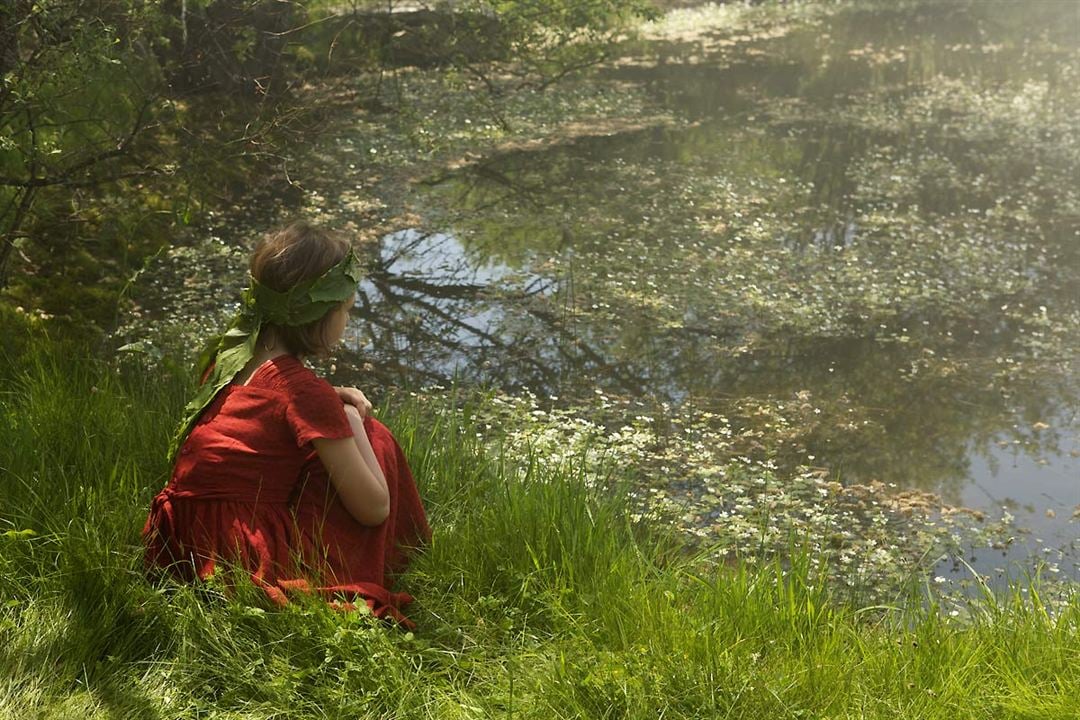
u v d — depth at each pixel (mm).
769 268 8820
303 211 9531
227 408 3443
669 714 3047
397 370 6953
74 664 3104
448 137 12148
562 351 7336
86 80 6262
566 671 3174
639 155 11992
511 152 11922
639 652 3295
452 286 8320
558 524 4117
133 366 5516
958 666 3463
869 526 5457
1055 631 3746
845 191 10906
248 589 3297
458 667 3332
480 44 13328
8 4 5770
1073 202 10602
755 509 5496
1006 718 3184
